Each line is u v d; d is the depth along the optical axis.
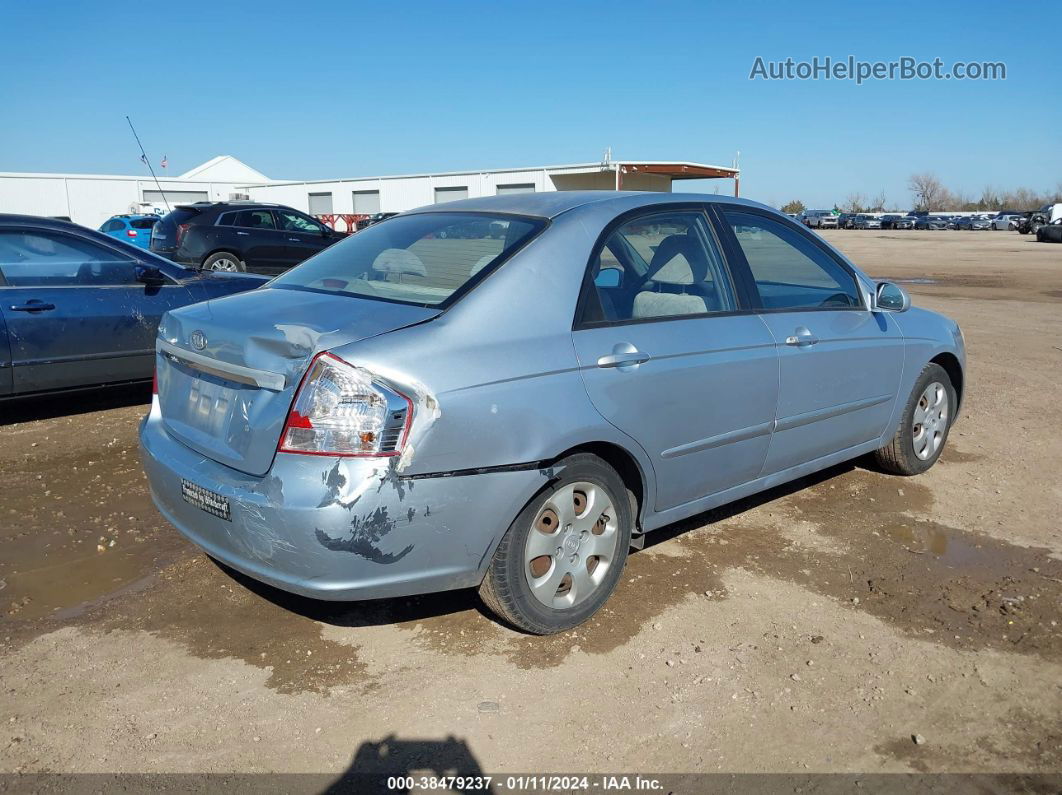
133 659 3.13
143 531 4.25
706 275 3.85
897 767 2.63
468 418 2.83
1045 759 2.68
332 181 44.00
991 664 3.20
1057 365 9.09
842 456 4.62
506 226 3.45
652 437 3.42
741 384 3.76
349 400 2.71
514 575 3.10
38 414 6.39
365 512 2.71
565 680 3.04
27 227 5.99
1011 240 50.28
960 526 4.52
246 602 3.56
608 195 3.71
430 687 2.98
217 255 14.22
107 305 6.17
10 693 2.91
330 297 3.28
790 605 3.62
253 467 2.88
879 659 3.22
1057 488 5.13
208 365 3.09
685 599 3.64
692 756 2.67
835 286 4.54
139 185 41.06
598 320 3.30
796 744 2.73
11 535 4.19
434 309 3.00
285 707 2.86
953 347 5.24
